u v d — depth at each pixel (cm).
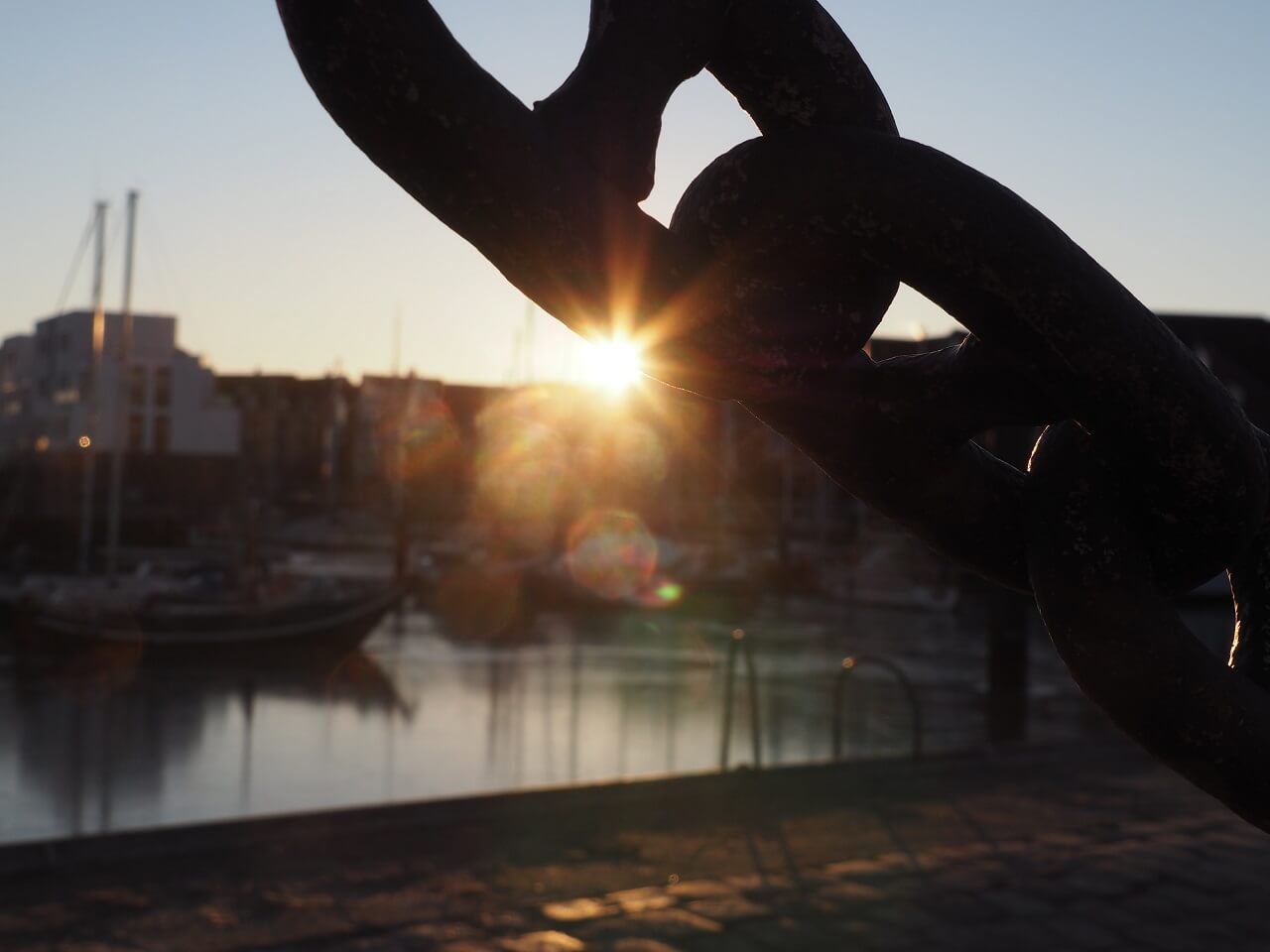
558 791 944
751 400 77
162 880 742
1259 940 632
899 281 73
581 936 650
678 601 3878
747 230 69
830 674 2225
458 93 63
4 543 4697
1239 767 77
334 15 60
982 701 1809
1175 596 83
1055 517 79
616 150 70
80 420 6034
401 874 762
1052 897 705
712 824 890
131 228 4009
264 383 7706
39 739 1552
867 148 69
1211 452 74
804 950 622
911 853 810
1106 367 70
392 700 1898
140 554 4947
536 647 2689
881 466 80
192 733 1603
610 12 72
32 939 643
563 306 70
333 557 5241
